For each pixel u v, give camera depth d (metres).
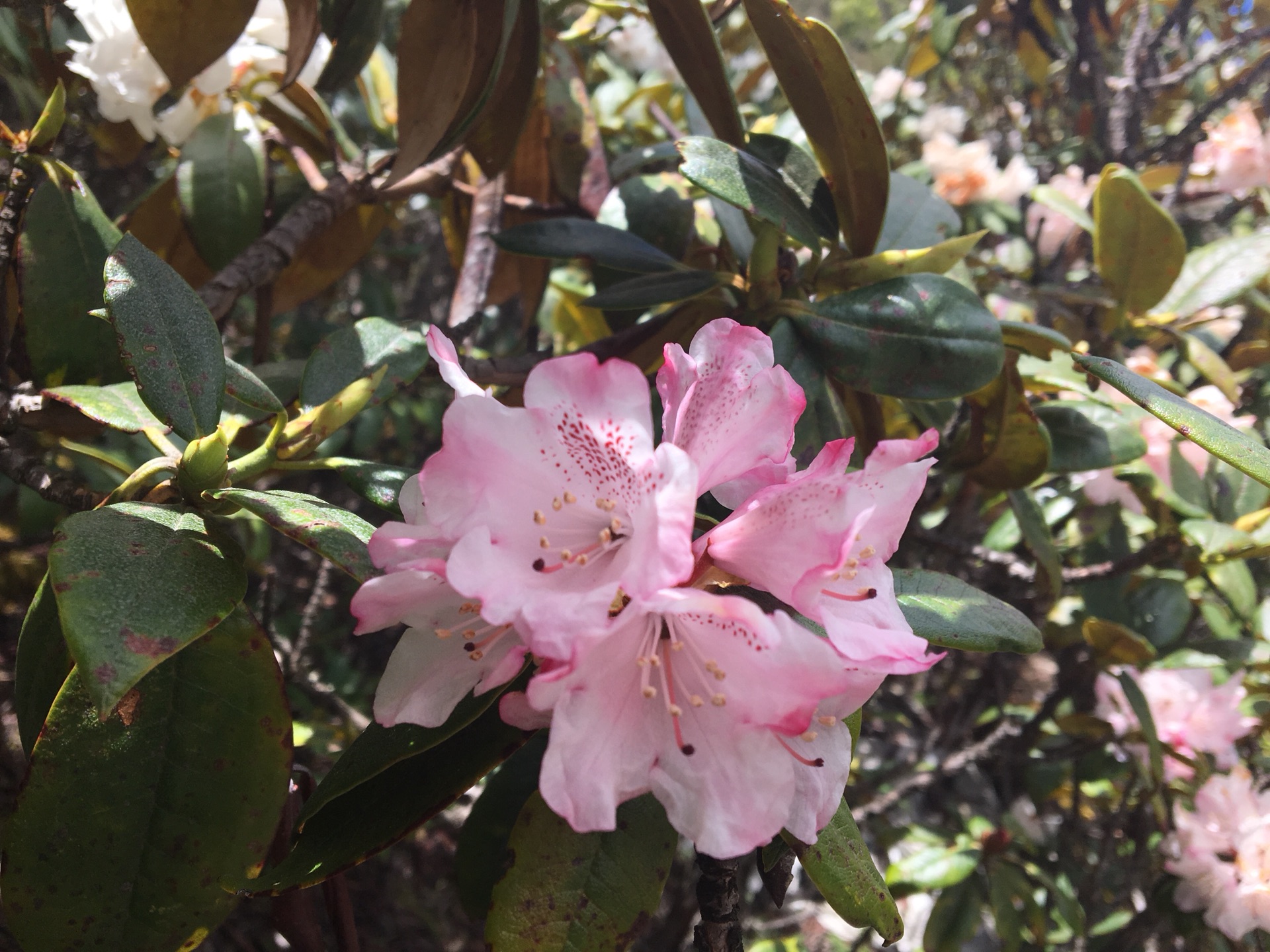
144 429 0.26
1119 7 0.74
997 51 0.78
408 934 0.71
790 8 0.30
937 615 0.27
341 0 0.37
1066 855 0.57
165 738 0.23
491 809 0.34
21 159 0.31
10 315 0.39
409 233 0.93
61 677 0.24
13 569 0.60
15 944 0.33
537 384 0.20
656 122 0.68
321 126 0.47
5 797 0.41
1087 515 0.54
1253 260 0.53
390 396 0.28
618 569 0.20
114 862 0.23
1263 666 0.49
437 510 0.20
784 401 0.22
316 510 0.22
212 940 0.53
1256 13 0.74
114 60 0.40
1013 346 0.36
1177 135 0.70
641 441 0.20
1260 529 0.47
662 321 0.39
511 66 0.37
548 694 0.18
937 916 0.53
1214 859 0.46
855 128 0.32
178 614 0.20
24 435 0.35
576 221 0.39
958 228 0.43
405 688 0.21
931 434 0.20
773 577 0.20
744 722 0.19
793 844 0.23
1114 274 0.49
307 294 0.52
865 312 0.32
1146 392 0.24
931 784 0.62
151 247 0.48
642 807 0.25
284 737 0.24
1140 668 0.48
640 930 0.24
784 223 0.31
